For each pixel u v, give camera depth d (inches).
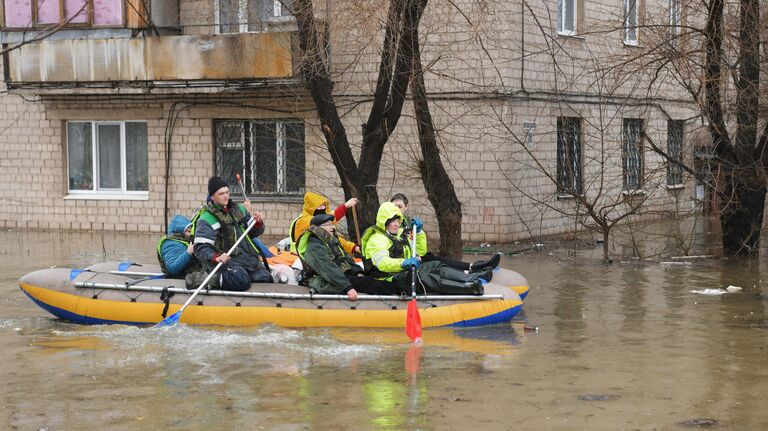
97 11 738.2
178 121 759.1
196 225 393.4
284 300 386.6
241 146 750.5
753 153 580.1
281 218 738.8
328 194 717.3
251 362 325.1
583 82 746.8
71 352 341.7
